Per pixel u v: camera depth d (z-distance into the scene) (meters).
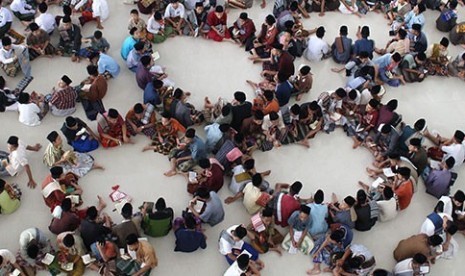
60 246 8.80
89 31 12.51
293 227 9.40
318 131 11.15
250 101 11.62
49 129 10.77
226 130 10.30
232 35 12.53
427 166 10.58
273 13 12.99
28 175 9.93
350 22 13.42
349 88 11.41
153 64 11.57
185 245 9.25
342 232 9.18
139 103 10.79
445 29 13.24
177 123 10.68
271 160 10.74
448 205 9.78
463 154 10.59
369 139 10.98
